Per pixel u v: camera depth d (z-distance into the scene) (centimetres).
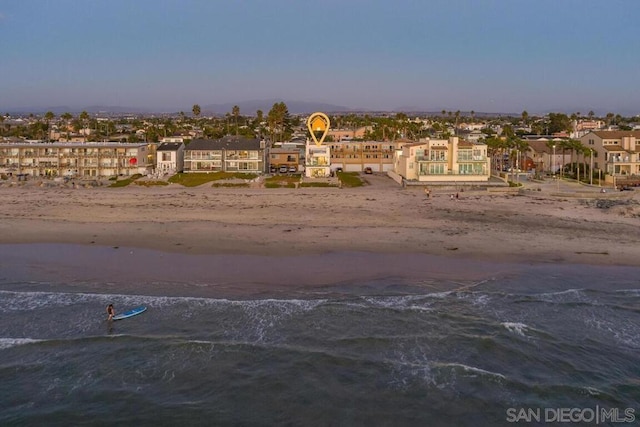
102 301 4059
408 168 10162
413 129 18850
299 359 3198
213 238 5841
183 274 4666
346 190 9375
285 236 5925
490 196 8588
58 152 11500
